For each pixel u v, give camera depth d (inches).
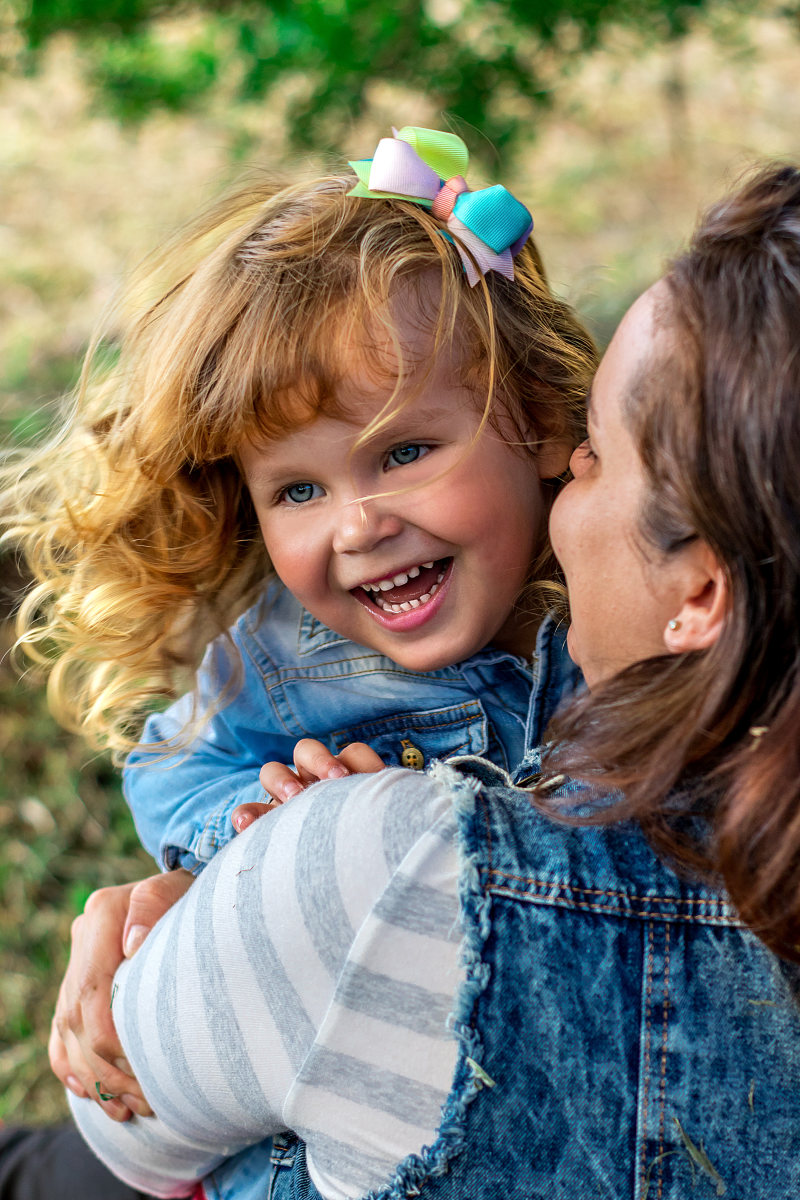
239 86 133.7
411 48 122.2
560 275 178.7
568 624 52.3
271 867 38.0
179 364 52.4
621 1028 34.9
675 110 229.9
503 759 53.0
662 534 34.9
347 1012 35.7
